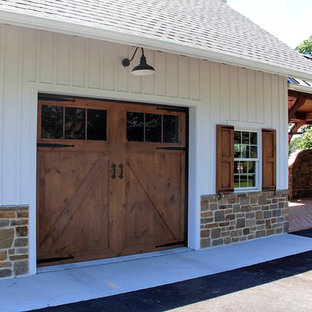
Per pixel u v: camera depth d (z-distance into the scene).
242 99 6.84
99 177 5.37
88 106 5.25
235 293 4.21
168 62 5.85
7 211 4.50
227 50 5.45
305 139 24.25
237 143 6.92
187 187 6.24
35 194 4.67
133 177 5.68
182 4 7.24
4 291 4.11
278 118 7.48
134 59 5.49
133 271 4.93
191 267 5.17
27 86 4.62
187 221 6.25
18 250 4.56
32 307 3.71
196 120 6.14
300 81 8.30
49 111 4.96
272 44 7.35
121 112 5.55
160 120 5.97
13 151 4.54
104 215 5.42
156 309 3.72
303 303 3.94
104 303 3.85
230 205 6.58
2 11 3.52
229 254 5.88
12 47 4.54
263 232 7.14
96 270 4.92
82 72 5.02
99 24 4.16
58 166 5.04
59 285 4.33
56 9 4.12
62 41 4.88
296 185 13.98
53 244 5.01
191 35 5.34
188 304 3.87
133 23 4.73
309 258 5.71
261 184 7.10
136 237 5.72
